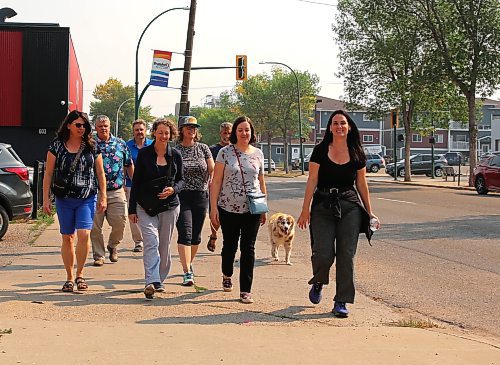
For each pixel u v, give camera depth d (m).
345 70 44.94
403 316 7.67
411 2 38.19
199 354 5.73
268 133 78.38
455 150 100.50
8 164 13.22
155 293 8.27
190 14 19.72
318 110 103.19
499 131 68.56
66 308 7.36
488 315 7.83
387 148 103.50
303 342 6.23
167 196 8.13
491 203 24.66
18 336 6.08
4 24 31.47
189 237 8.88
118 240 10.68
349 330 6.77
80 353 5.63
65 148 8.02
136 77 30.80
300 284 9.35
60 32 30.62
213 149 10.88
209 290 8.62
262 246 13.49
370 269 10.86
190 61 19.98
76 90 37.25
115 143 10.48
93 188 8.18
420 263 11.42
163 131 8.09
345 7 43.88
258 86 77.19
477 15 35.38
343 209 7.34
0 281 8.85
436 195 30.03
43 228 15.20
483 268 10.93
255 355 5.76
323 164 7.36
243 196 8.02
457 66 37.16
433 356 5.90
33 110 30.69
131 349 5.80
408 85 41.28
